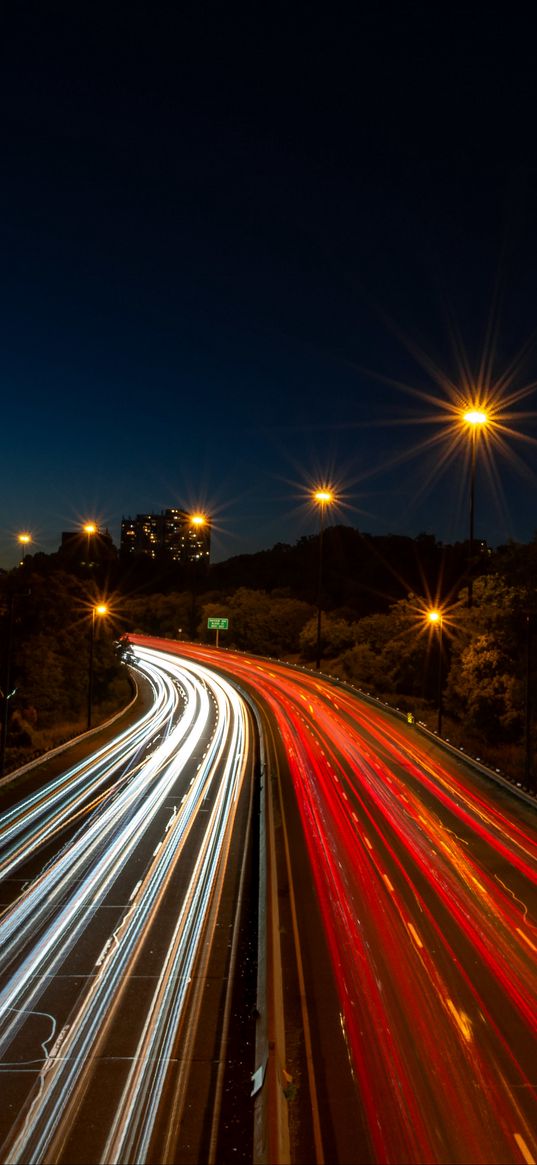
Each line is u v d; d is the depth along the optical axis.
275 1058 11.30
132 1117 10.58
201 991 14.62
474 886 20.97
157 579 153.75
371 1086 11.31
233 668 84.56
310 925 17.91
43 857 23.91
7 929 17.89
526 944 16.86
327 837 26.05
